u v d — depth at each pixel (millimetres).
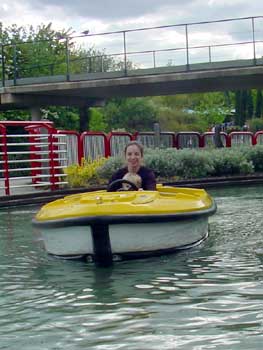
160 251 7609
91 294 6008
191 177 21344
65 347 4566
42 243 9172
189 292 5941
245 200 14812
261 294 5777
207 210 8070
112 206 7113
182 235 7770
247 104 76500
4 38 46906
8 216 13125
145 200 7453
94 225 7000
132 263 7320
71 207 7418
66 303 5742
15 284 6574
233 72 28172
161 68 29844
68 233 7309
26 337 4824
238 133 31625
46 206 8344
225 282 6285
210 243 8531
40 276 6891
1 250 8648
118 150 23531
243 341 4531
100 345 4578
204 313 5238
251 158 24094
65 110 44812
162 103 72188
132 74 30609
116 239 7168
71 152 20344
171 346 4496
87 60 38594
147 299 5746
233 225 10250
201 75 28672
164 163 20859
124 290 6102
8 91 32500
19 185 18484
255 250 7984
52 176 17734
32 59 44969
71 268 7223
